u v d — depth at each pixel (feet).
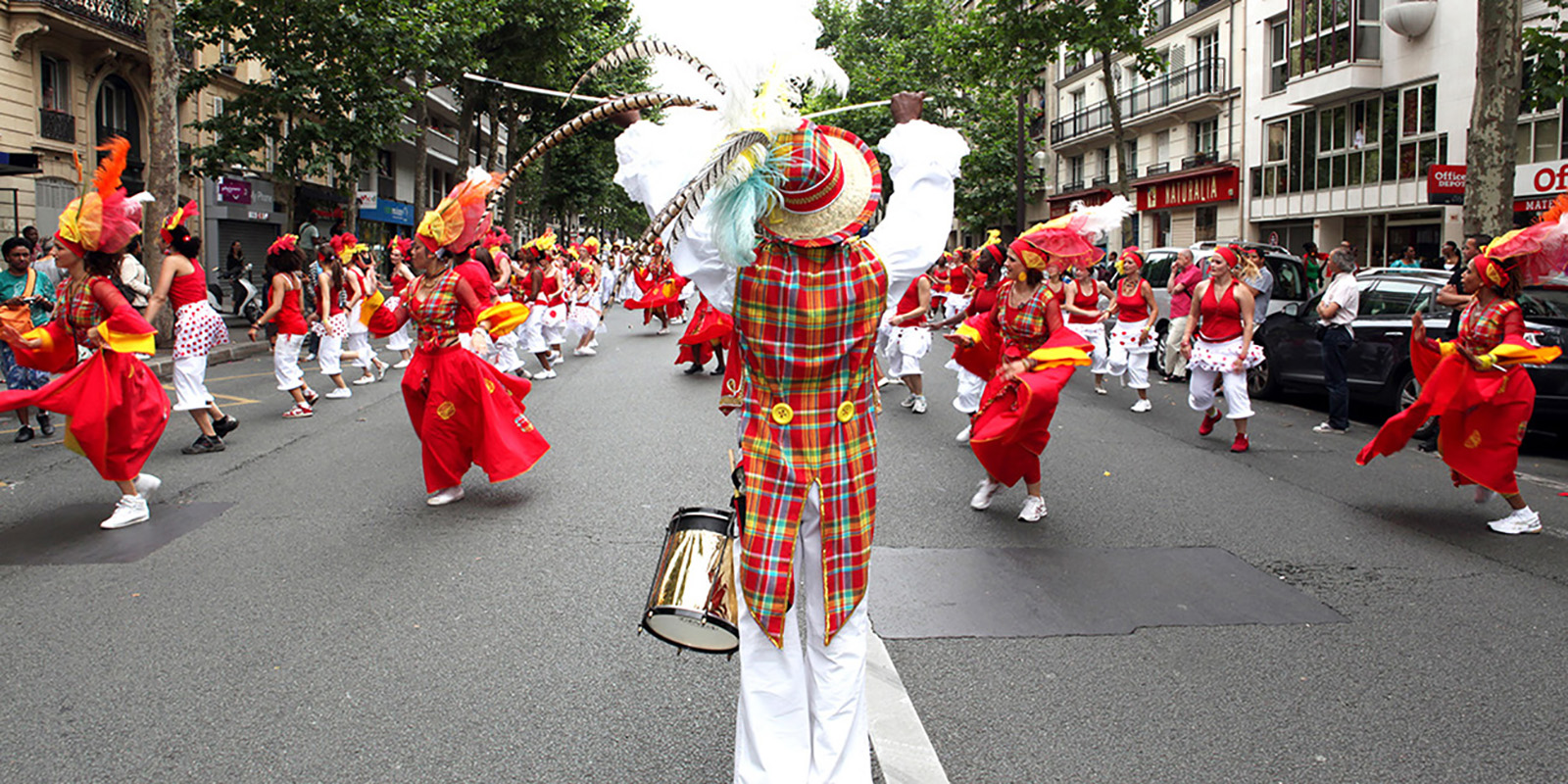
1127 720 12.02
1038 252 21.20
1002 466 20.61
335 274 37.63
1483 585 17.07
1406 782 10.70
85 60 79.51
